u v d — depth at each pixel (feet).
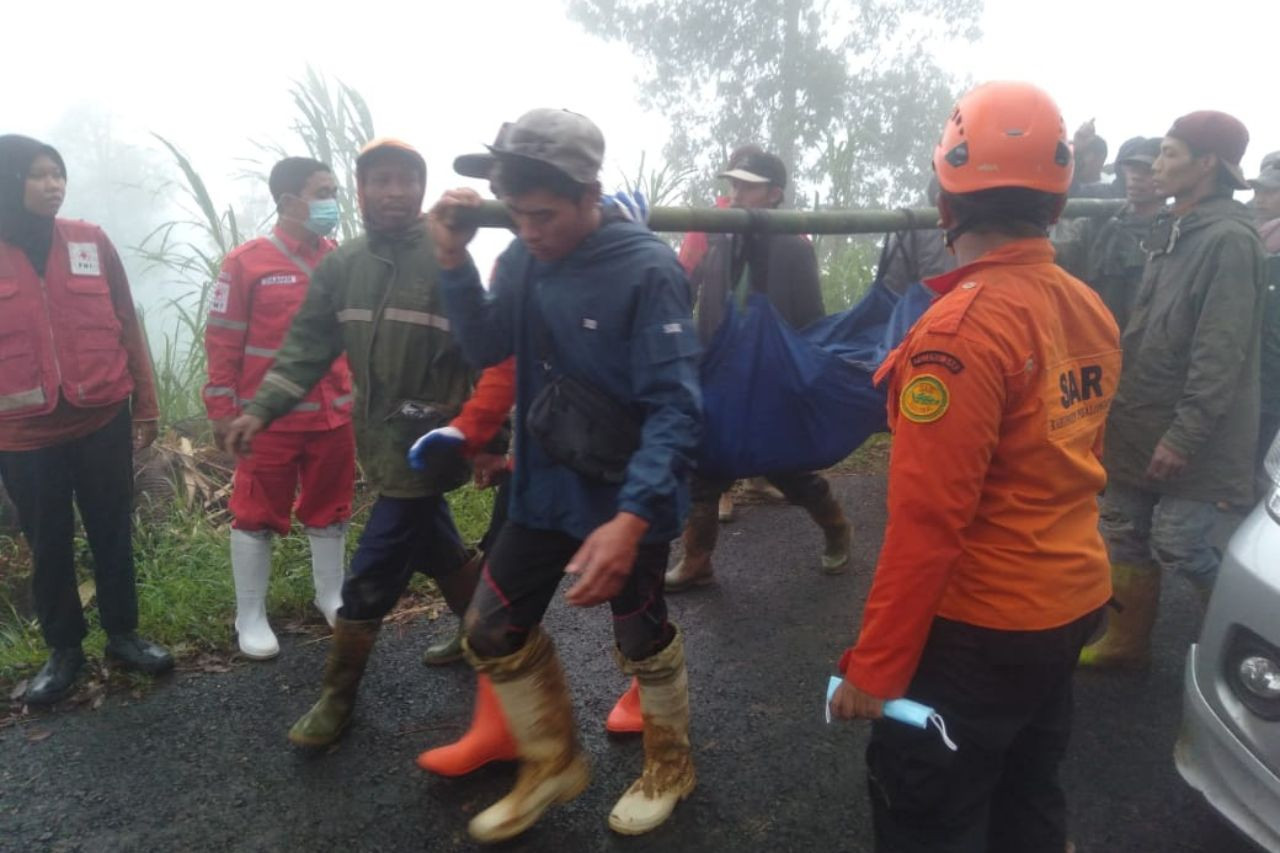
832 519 14.11
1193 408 9.77
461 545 11.31
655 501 6.72
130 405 11.73
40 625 11.09
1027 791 6.62
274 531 12.31
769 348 8.59
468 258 7.61
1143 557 11.08
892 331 9.64
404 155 9.42
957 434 5.14
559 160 6.65
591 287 7.14
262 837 8.51
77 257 10.68
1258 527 7.94
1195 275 10.00
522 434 7.75
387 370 9.45
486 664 7.97
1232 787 7.44
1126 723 10.25
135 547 14.96
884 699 5.48
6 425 10.37
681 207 8.09
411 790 9.18
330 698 9.82
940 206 5.89
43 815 8.86
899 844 6.05
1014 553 5.52
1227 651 7.57
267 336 11.75
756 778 9.33
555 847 8.32
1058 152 5.53
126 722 10.52
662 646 8.43
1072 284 5.84
